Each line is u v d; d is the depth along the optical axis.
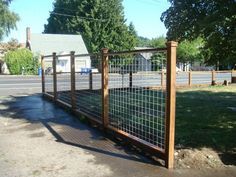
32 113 9.40
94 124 7.62
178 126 7.36
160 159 5.22
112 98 8.02
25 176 4.68
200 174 4.71
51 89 15.99
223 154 5.47
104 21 52.00
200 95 14.05
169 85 4.76
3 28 39.12
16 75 33.25
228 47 6.64
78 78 22.95
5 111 9.76
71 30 53.53
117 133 6.53
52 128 7.50
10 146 6.09
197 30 7.21
